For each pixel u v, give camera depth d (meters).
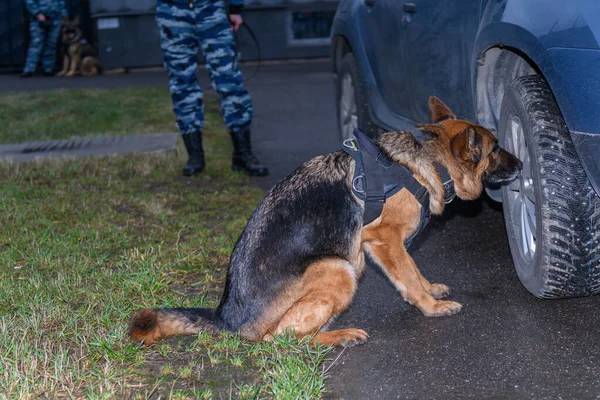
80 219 5.57
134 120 10.56
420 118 5.11
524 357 3.19
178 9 6.67
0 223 5.43
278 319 3.38
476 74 4.04
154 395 2.97
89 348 3.35
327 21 17.12
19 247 4.89
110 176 7.00
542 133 3.41
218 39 6.70
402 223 3.61
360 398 2.93
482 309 3.74
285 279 3.38
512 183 3.86
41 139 9.36
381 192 3.51
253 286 3.37
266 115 10.73
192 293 4.12
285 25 17.08
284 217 3.44
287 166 7.34
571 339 3.33
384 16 5.35
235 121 6.89
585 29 3.13
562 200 3.32
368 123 6.14
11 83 15.98
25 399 2.92
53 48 17.52
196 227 5.32
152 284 4.08
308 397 2.82
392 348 3.39
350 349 3.41
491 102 4.18
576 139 3.19
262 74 15.37
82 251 4.83
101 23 17.08
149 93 12.92
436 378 3.06
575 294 3.51
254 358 3.27
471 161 3.68
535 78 3.65
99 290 4.10
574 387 2.91
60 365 3.11
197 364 3.22
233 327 3.38
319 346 3.27
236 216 5.59
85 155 8.02
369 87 5.92
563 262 3.36
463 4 4.07
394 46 5.22
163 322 3.37
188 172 6.96
